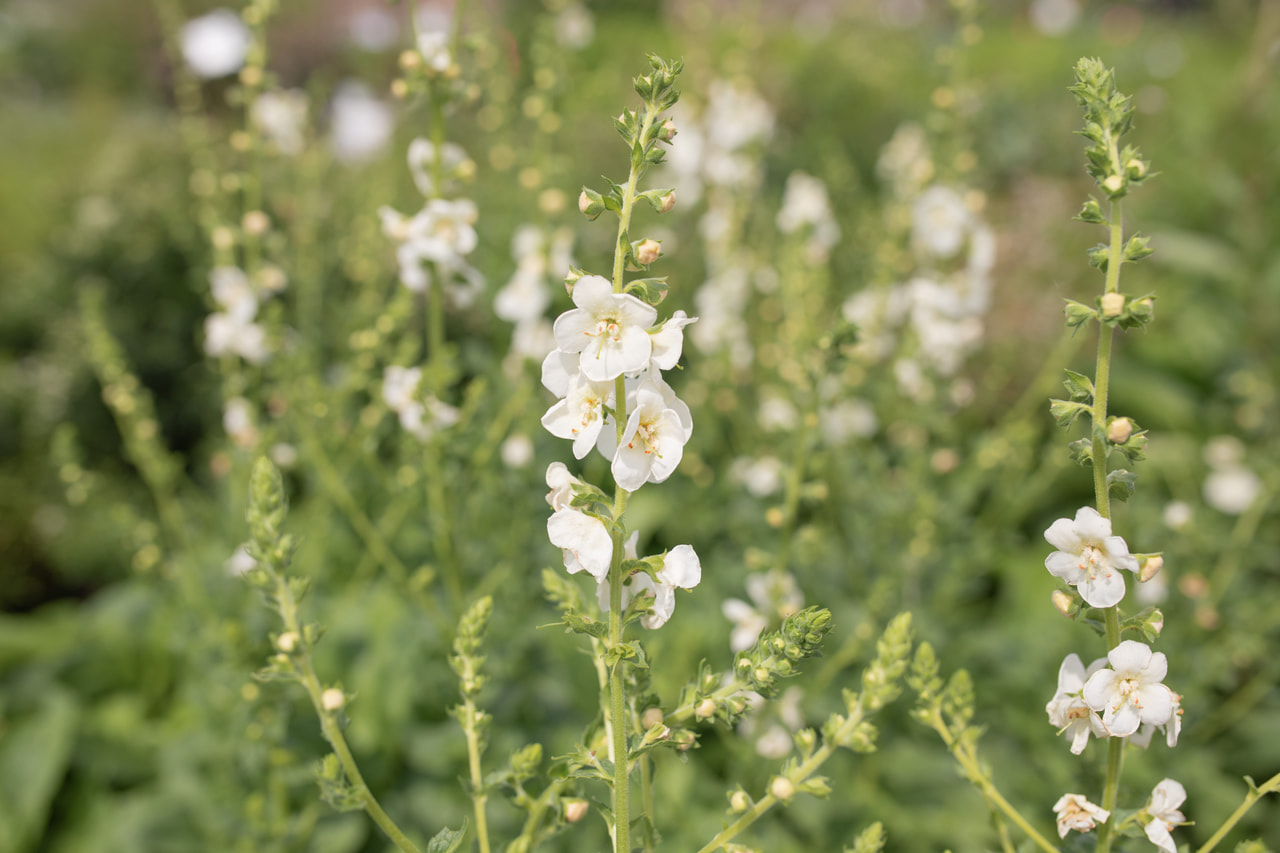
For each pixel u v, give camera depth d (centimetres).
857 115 1010
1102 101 178
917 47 1417
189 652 415
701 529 460
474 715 221
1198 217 837
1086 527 180
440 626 373
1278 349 697
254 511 210
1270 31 926
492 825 369
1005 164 1059
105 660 498
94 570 622
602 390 177
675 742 186
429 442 359
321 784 207
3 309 762
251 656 353
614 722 183
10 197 998
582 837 322
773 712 324
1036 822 372
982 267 483
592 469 443
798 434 326
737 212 547
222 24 707
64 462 450
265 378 481
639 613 181
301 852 362
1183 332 712
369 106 802
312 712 407
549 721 398
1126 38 1605
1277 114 873
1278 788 197
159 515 630
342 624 457
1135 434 178
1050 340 671
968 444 550
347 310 514
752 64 636
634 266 178
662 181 580
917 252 520
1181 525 415
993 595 546
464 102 342
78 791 449
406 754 399
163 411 695
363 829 380
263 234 437
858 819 371
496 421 413
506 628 381
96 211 715
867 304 496
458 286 365
